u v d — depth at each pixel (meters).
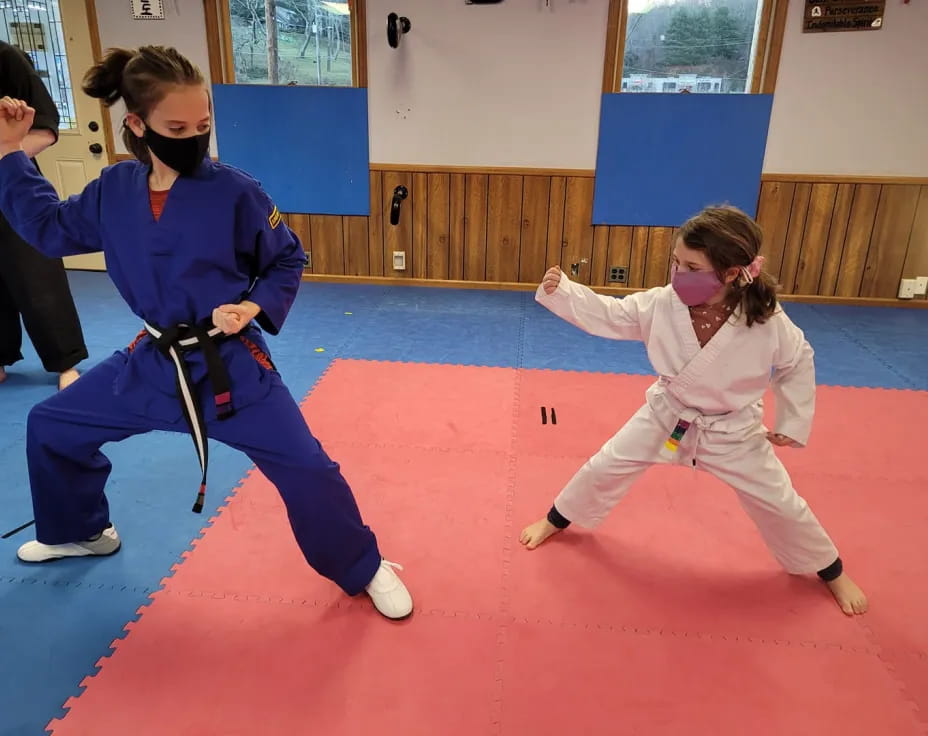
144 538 2.05
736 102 4.50
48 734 1.40
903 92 4.41
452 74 4.66
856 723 1.47
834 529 2.17
